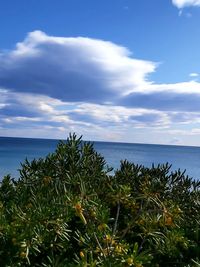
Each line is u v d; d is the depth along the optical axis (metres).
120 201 3.73
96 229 3.09
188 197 4.15
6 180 4.24
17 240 3.01
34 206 3.32
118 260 2.82
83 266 2.73
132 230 3.76
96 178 4.21
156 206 3.84
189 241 3.58
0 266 3.03
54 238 3.16
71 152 4.29
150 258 2.83
